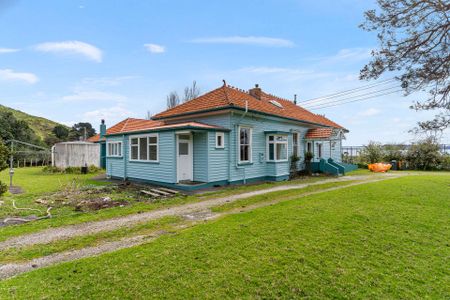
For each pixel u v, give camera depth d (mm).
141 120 24312
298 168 19797
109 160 17453
